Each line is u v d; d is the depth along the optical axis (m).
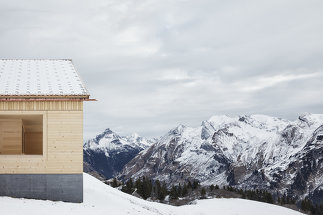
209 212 50.19
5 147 30.14
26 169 27.42
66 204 27.00
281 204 148.88
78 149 28.05
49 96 27.58
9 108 27.62
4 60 34.41
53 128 27.92
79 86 29.34
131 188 108.44
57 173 27.72
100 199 31.48
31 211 23.95
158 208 43.34
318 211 157.62
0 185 27.16
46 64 33.97
